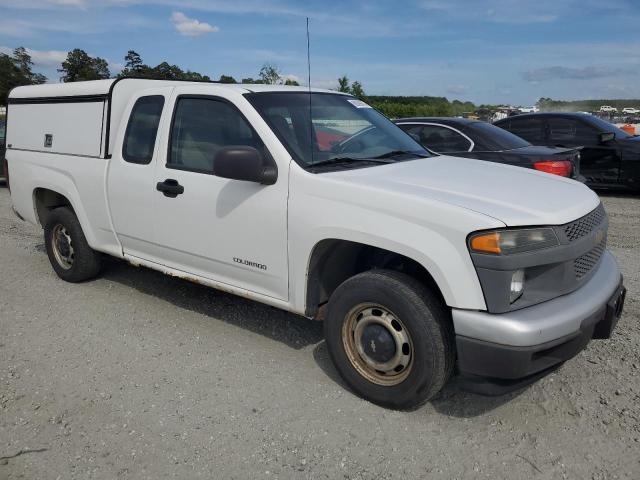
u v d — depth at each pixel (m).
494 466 2.86
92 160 5.00
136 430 3.19
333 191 3.38
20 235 7.86
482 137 7.65
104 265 5.91
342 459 2.93
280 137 3.73
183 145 4.27
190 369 3.88
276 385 3.66
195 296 5.27
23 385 3.68
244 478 2.79
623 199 10.39
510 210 3.00
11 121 6.11
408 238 3.07
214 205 3.97
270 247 3.71
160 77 5.16
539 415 3.29
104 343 4.30
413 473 2.82
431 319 3.07
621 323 4.46
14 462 2.92
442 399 3.48
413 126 8.16
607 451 2.96
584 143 10.55
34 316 4.84
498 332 2.83
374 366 3.35
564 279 3.04
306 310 3.64
